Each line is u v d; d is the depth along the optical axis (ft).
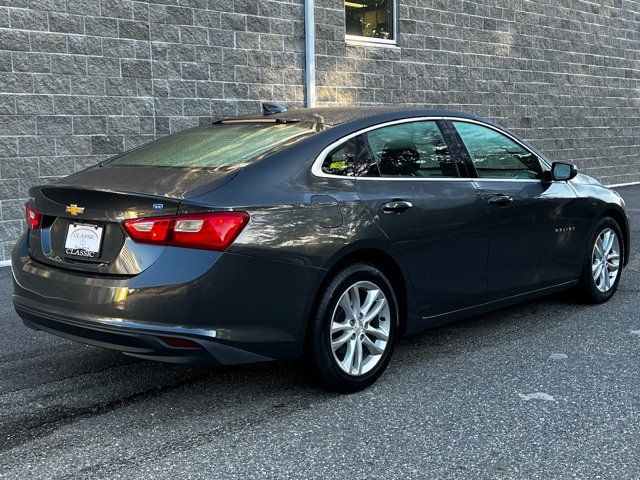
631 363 14.01
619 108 50.08
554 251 16.75
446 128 14.92
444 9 36.99
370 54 33.81
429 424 11.20
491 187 15.11
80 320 11.04
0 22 23.22
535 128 43.34
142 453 10.29
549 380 13.10
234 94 29.25
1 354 15.06
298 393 12.64
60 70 24.61
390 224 12.89
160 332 10.55
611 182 50.19
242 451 10.32
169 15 27.07
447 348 15.17
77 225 11.60
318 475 9.57
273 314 11.30
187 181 11.43
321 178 12.32
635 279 21.61
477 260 14.69
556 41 44.09
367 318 12.73
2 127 23.58
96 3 25.20
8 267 23.76
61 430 11.13
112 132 25.99
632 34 50.57
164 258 10.67
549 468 9.68
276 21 30.30
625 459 9.92
